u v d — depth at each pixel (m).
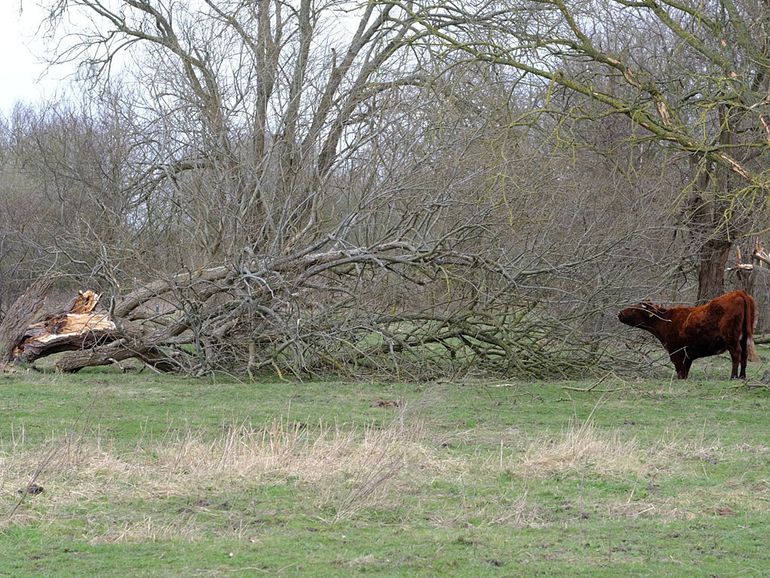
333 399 26.84
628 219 32.19
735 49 29.48
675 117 25.86
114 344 32.28
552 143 32.16
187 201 34.25
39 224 49.25
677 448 20.00
